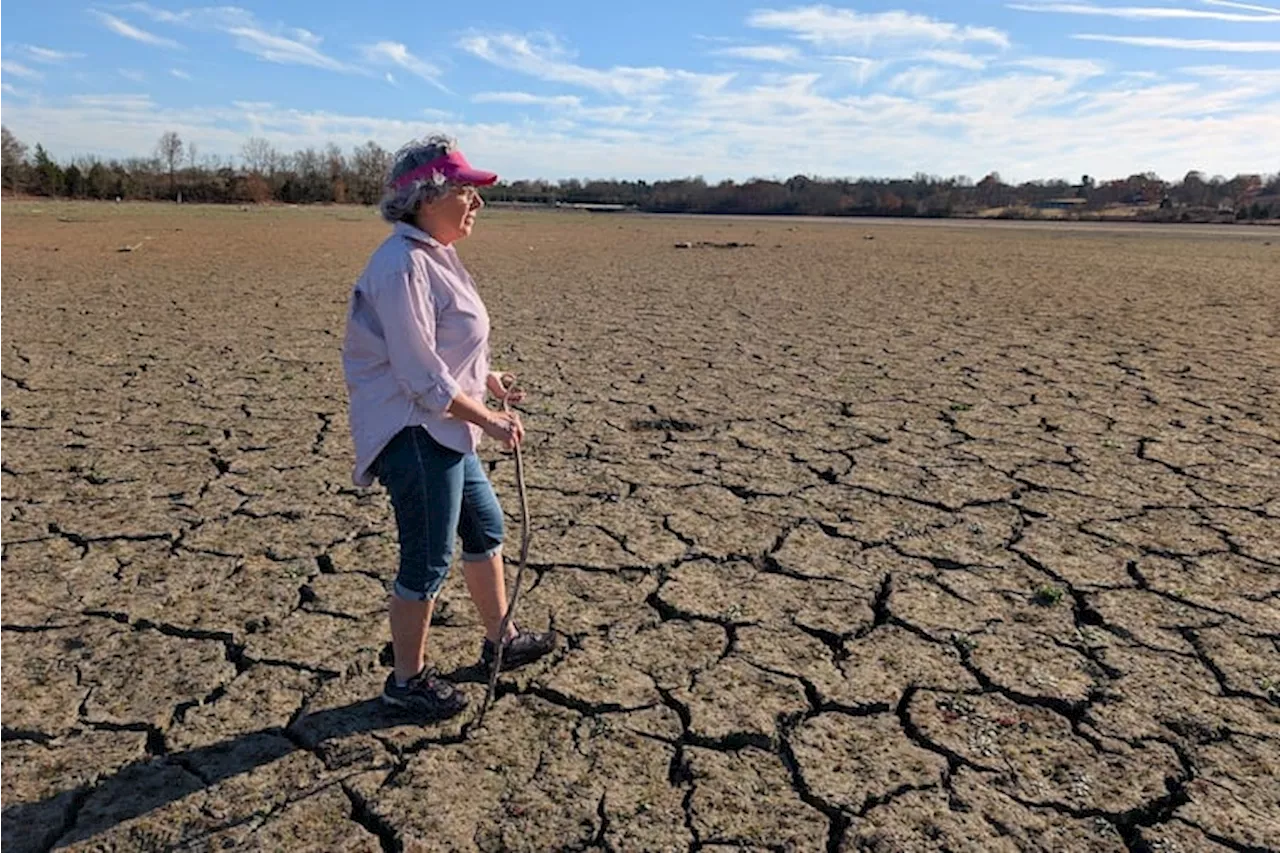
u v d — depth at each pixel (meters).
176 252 19.55
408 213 2.52
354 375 2.59
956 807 2.49
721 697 2.99
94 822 2.38
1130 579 3.88
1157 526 4.47
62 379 7.28
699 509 4.66
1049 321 11.19
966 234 38.38
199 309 11.16
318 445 5.61
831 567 3.99
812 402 6.90
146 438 5.73
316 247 21.92
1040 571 3.96
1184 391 7.34
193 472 5.10
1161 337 9.99
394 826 2.38
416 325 2.43
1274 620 3.54
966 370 8.12
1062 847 2.35
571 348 9.06
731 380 7.64
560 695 2.98
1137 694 3.03
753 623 3.48
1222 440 5.93
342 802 2.47
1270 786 2.59
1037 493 4.93
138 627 3.39
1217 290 15.00
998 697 3.01
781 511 4.64
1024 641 3.37
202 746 2.70
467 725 2.82
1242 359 8.71
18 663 3.13
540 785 2.55
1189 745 2.77
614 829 2.39
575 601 3.64
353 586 3.73
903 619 3.52
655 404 6.79
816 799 2.51
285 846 2.31
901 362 8.47
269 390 6.98
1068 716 2.91
